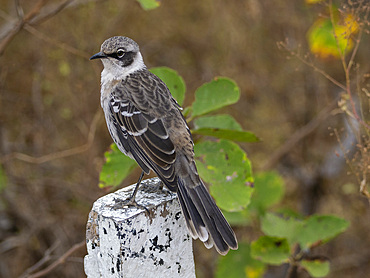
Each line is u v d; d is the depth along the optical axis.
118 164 7.66
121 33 15.36
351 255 13.96
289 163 14.78
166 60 15.86
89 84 14.38
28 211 13.39
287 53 14.55
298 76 14.86
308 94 14.69
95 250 5.70
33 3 14.93
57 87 14.39
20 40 14.34
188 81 15.55
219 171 7.21
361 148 8.20
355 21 8.17
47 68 14.48
